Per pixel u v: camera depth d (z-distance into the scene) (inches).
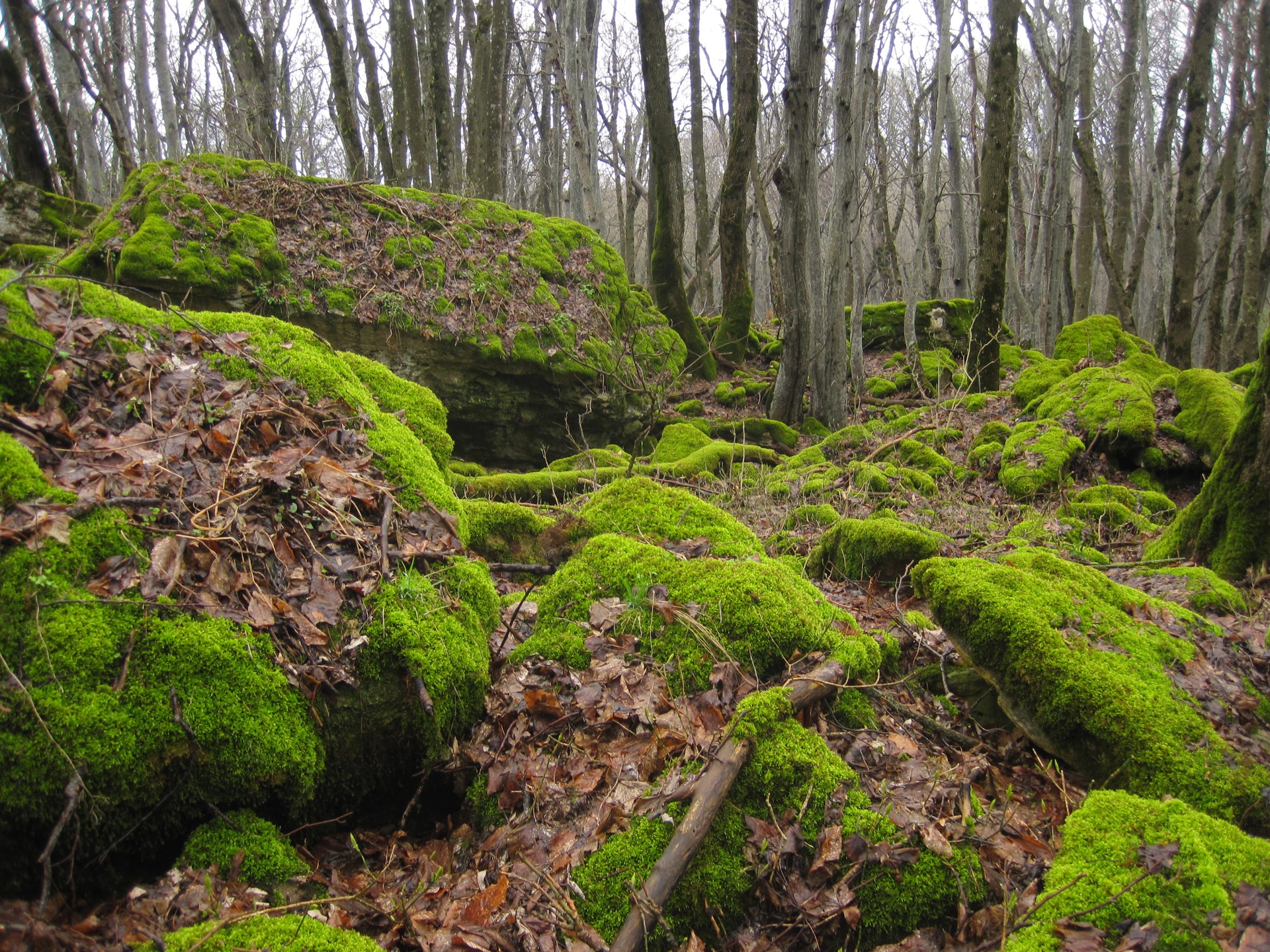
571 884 96.9
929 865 102.0
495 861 102.7
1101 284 1214.9
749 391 497.4
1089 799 108.0
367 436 141.9
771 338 592.4
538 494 279.4
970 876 101.9
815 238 427.2
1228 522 187.0
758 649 130.0
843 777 111.2
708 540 161.9
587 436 406.0
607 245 464.8
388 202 386.0
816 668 128.3
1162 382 359.3
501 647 133.6
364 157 524.1
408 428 163.0
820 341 440.1
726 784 105.4
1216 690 132.6
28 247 323.3
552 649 131.0
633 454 413.4
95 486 105.8
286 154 546.0
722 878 99.6
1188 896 89.6
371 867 107.5
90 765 86.4
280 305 325.4
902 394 519.8
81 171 637.9
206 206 330.0
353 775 110.9
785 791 108.5
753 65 500.4
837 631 137.9
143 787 90.5
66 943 78.2
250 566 110.7
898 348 604.4
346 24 682.2
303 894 95.7
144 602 98.6
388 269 359.6
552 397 386.0
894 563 187.0
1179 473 315.6
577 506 213.0
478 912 94.0
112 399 121.1
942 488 319.3
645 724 117.4
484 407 370.0
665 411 446.3
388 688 112.3
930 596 144.3
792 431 429.4
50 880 84.2
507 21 738.8
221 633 101.0
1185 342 519.2
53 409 113.3
